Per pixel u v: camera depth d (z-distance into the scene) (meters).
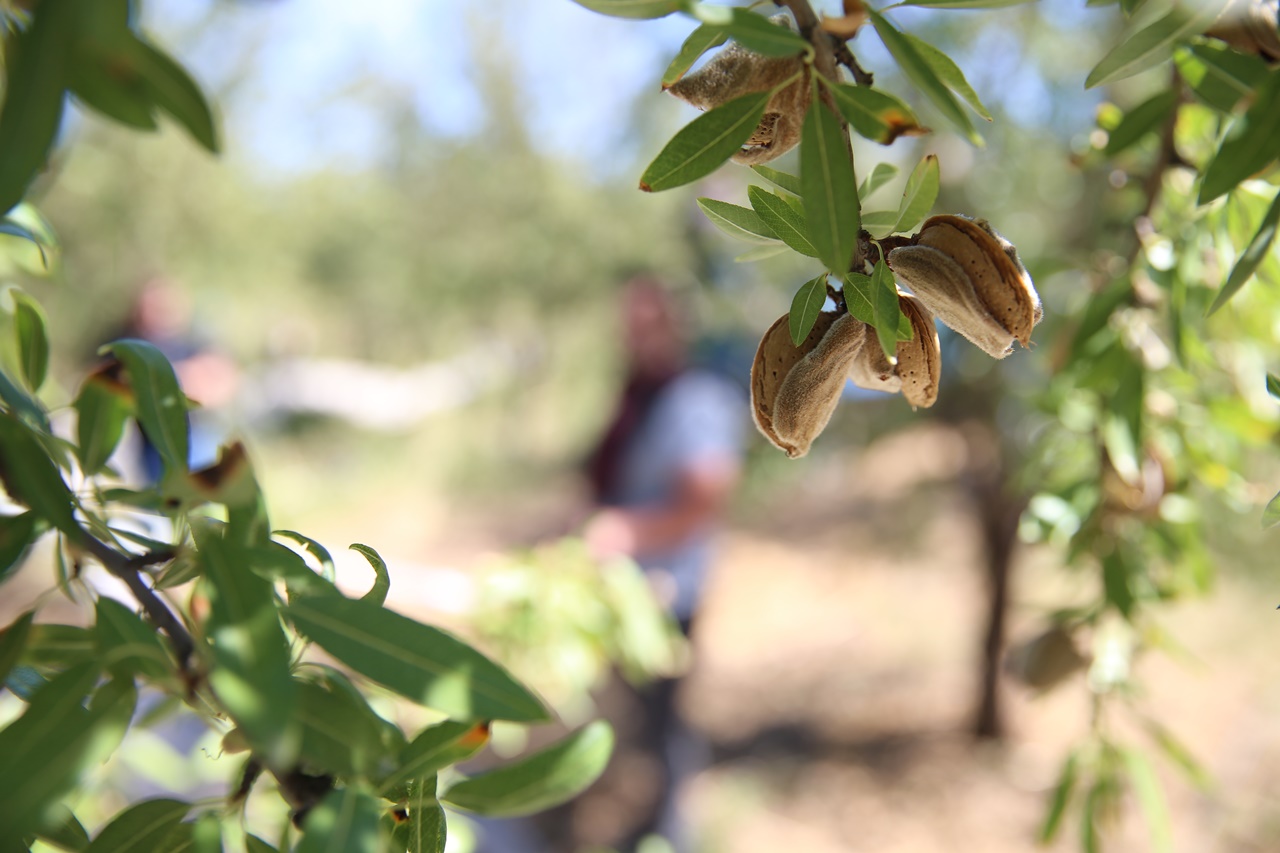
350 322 11.13
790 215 0.79
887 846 5.19
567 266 8.42
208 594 0.58
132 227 7.29
